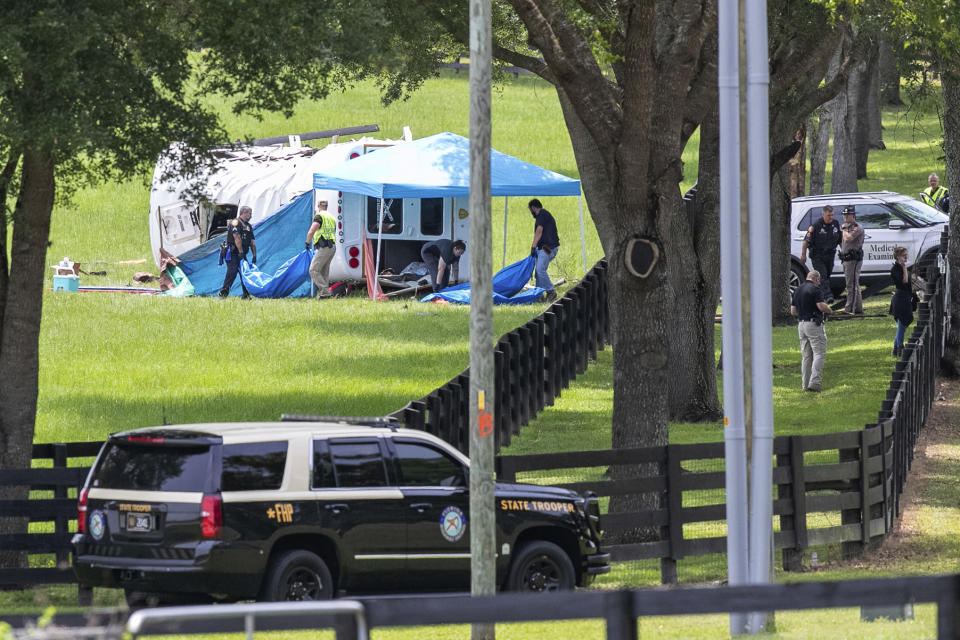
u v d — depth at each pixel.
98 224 178.75
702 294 84.31
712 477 54.28
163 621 18.91
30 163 52.84
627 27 54.44
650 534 57.44
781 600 19.77
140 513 41.25
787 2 79.19
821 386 92.19
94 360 98.31
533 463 50.66
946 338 99.81
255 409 82.12
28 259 54.06
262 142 163.75
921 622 26.14
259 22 50.28
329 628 19.38
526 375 82.19
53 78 47.06
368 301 127.19
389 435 44.34
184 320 114.75
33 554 57.62
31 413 54.59
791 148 90.06
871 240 123.19
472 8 36.72
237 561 40.47
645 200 57.22
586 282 101.62
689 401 84.75
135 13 50.12
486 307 37.28
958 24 77.75
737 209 42.03
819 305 90.00
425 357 100.50
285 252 138.00
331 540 42.41
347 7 52.22
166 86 52.47
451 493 44.88
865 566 55.88
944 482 71.12
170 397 86.00
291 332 110.06
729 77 41.97
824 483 58.72
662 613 19.55
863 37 91.19
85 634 18.94
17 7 46.03
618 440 58.19
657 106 57.06
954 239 98.25
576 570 48.09
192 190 54.97
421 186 123.38
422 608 19.30
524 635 36.41
